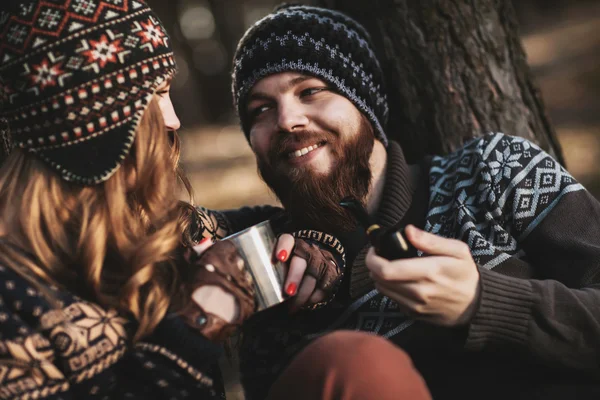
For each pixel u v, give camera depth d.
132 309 1.38
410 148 2.42
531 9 17.77
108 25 1.44
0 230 1.44
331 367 1.22
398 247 1.37
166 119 1.62
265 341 1.88
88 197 1.46
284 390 1.27
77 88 1.41
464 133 2.37
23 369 1.27
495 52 2.40
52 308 1.32
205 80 13.05
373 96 2.02
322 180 1.88
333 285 1.63
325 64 1.91
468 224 1.78
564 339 1.53
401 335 1.73
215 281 1.44
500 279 1.51
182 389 1.40
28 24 1.41
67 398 1.31
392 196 1.92
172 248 1.49
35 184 1.46
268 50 1.91
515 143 1.87
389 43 2.39
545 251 1.73
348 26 2.03
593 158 5.97
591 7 16.48
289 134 1.90
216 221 2.07
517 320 1.50
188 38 13.75
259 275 1.51
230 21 13.28
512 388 1.64
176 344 1.39
